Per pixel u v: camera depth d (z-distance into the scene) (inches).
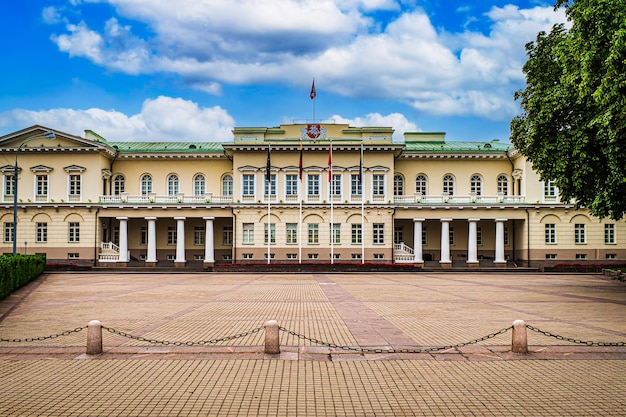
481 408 391.5
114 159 2593.5
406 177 2603.3
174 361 526.0
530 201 2388.0
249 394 421.7
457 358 535.5
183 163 2605.8
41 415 378.9
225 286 1403.8
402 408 390.9
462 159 2603.3
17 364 519.2
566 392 427.8
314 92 2369.6
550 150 1232.2
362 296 1134.4
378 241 2386.8
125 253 2377.0
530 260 2361.0
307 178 2425.0
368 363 516.4
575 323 750.5
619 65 863.7
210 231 2395.4
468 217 2381.9
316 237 2395.4
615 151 1012.5
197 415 378.6
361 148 2186.3
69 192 2418.8
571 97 1179.9
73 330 668.1
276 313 866.8
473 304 981.8
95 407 395.2
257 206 2386.8
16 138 2412.6
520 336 554.3
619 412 384.2
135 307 949.8
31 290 1288.1
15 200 1897.1
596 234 2370.8
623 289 1311.5
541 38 1343.5
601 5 940.6
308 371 487.8
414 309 911.0
